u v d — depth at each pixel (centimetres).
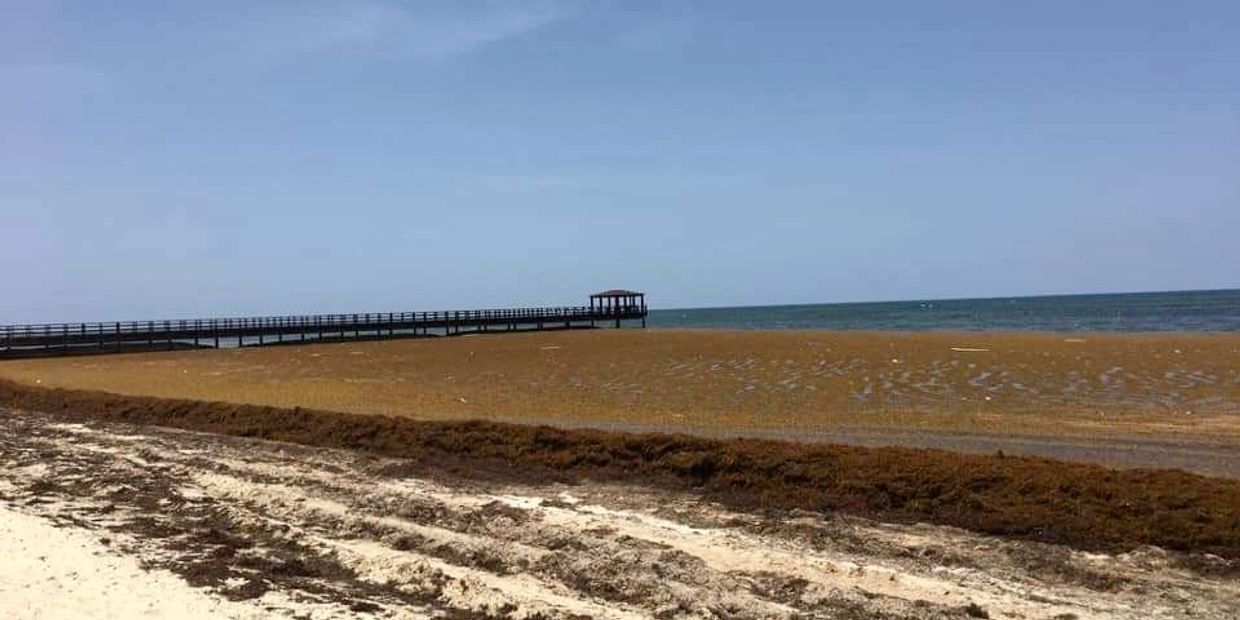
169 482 1390
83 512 1208
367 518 1120
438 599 836
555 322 8419
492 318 7550
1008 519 1044
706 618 766
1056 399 2252
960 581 866
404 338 6438
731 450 1345
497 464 1444
